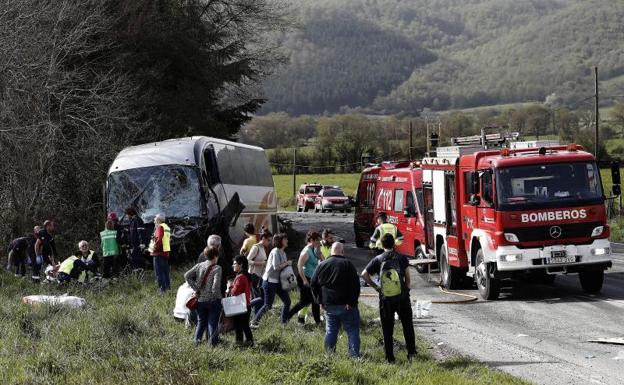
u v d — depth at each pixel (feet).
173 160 100.58
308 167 450.71
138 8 145.18
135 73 143.54
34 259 92.17
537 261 72.95
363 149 442.91
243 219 111.96
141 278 87.66
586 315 65.10
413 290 86.17
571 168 74.49
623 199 194.29
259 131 480.23
